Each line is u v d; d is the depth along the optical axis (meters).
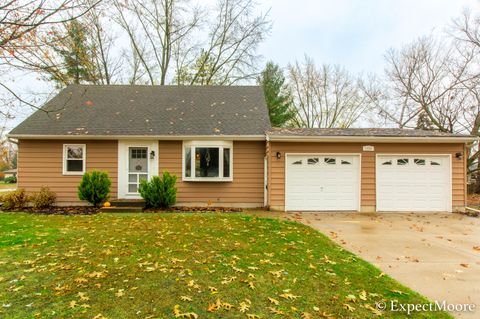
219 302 3.45
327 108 28.84
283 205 10.99
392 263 5.11
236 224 8.02
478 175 20.50
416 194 11.11
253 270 4.52
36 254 5.15
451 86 19.94
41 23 5.00
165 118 12.68
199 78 23.25
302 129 12.70
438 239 6.86
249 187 11.98
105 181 11.16
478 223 8.88
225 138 11.70
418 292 3.91
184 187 11.95
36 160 11.80
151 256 5.09
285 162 11.04
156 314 3.17
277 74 27.03
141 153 12.05
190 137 11.69
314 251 5.64
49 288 3.79
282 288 3.90
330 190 11.12
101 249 5.49
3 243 5.84
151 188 10.98
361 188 11.07
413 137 10.77
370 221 9.13
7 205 10.84
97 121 12.30
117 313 3.19
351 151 11.11
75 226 7.59
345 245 6.29
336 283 4.11
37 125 11.88
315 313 3.27
